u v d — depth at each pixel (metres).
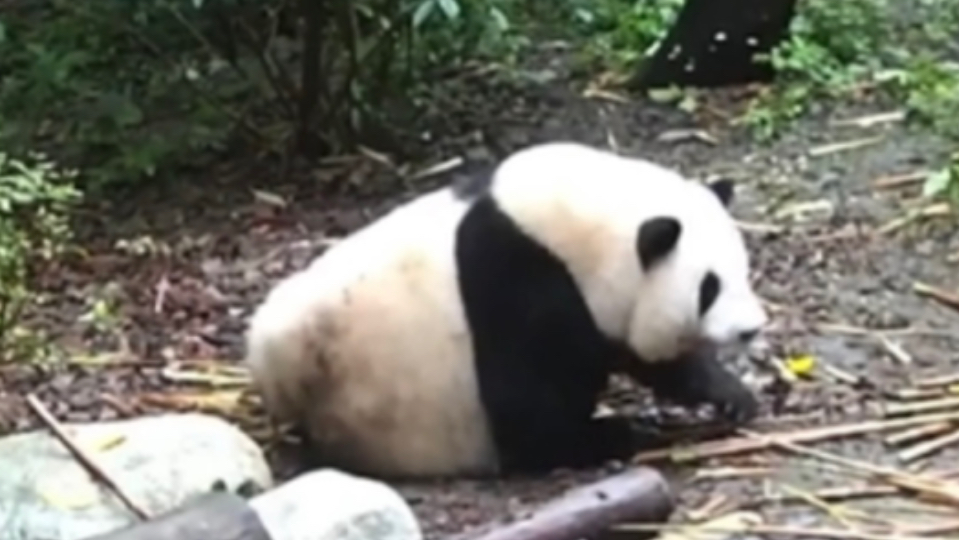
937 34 9.78
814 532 5.25
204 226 8.04
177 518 4.41
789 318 6.71
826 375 6.25
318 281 5.80
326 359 5.70
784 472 5.64
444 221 5.75
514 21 9.94
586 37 10.14
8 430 6.01
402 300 5.65
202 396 6.28
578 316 5.53
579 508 4.98
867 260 7.19
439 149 8.76
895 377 6.23
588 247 5.51
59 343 6.78
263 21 8.96
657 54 9.47
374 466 5.73
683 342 5.55
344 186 8.43
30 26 9.78
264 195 8.34
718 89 9.34
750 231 7.52
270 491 5.13
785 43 9.32
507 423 5.62
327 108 8.76
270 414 5.92
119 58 9.38
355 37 8.53
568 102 9.28
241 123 8.98
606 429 5.75
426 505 5.51
